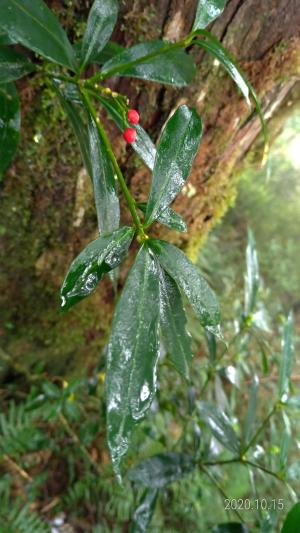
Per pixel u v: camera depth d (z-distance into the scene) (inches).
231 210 51.1
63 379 25.5
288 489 14.2
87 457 26.0
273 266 51.4
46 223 18.1
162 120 15.1
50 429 26.1
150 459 16.1
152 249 8.2
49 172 16.2
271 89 15.2
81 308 21.6
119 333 7.3
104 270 8.2
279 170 55.1
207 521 27.5
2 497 24.3
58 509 26.1
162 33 13.2
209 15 9.6
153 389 7.3
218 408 16.6
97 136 10.2
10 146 11.0
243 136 16.9
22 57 10.4
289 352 15.1
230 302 36.1
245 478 27.7
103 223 10.1
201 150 16.6
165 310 8.8
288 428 14.8
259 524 15.3
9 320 22.4
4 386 25.7
